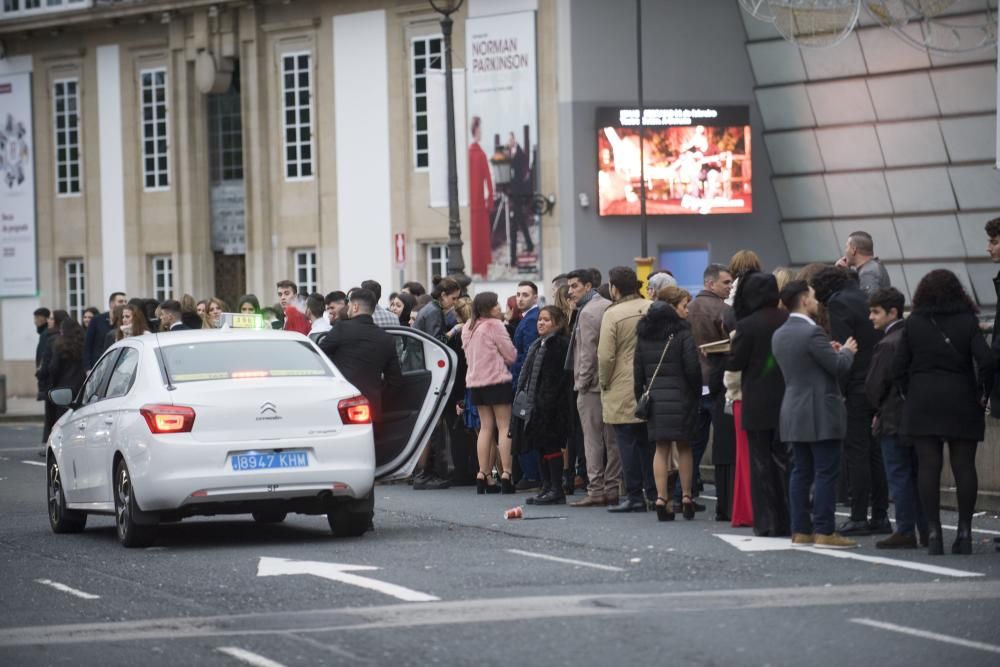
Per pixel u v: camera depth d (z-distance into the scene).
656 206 47.25
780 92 48.31
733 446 18.53
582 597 13.05
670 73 47.41
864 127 47.84
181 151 54.44
